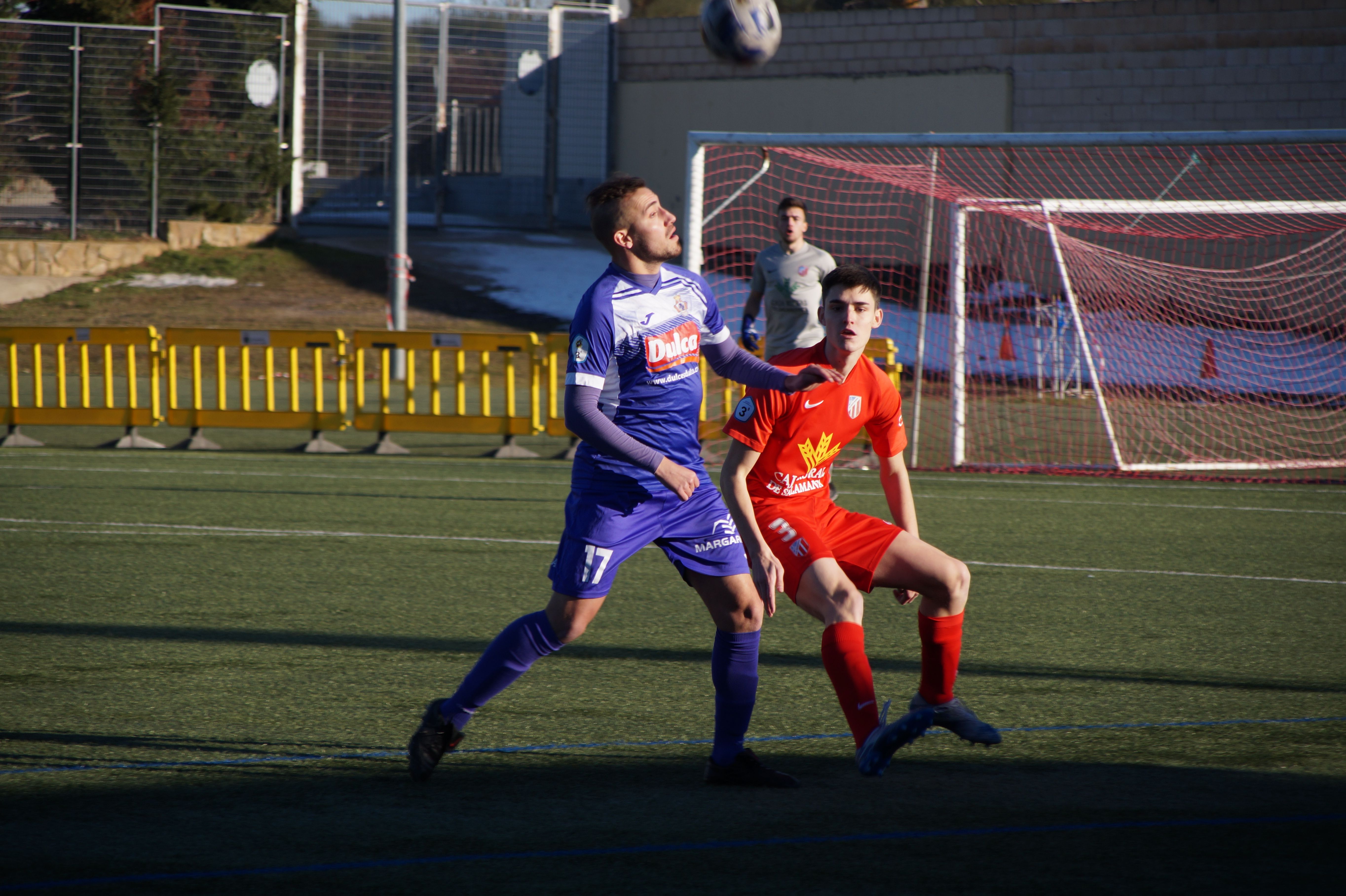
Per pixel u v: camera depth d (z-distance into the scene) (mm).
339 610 21422
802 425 13570
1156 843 11320
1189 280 75188
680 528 12852
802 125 106125
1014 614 21531
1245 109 90312
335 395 59438
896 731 11609
